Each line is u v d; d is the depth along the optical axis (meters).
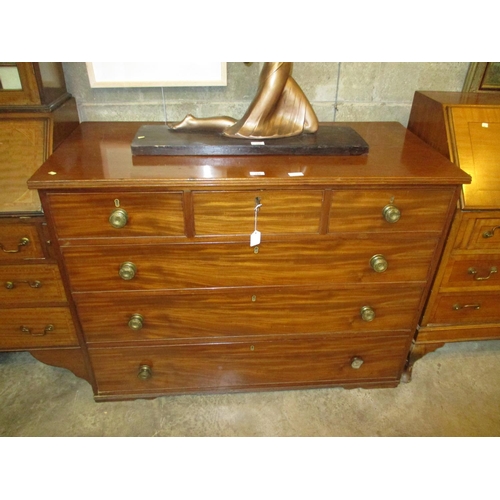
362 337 1.49
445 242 1.38
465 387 1.68
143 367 1.48
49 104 1.31
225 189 1.12
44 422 1.51
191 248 1.22
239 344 1.46
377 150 1.34
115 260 1.23
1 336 1.48
